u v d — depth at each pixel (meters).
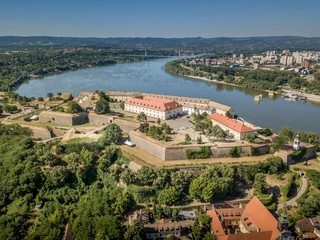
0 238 197.88
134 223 195.00
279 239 170.50
